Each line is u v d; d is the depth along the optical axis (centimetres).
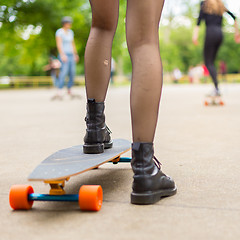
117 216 177
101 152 223
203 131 462
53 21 2250
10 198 190
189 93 1466
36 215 183
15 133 480
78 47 2578
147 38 201
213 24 768
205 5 760
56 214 183
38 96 1470
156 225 165
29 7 2222
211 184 232
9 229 166
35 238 155
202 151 341
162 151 345
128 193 216
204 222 167
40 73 3622
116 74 4984
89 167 190
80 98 1227
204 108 766
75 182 244
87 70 224
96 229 162
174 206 190
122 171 272
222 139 403
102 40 226
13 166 296
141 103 196
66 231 161
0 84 3231
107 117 637
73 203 201
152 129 198
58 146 384
